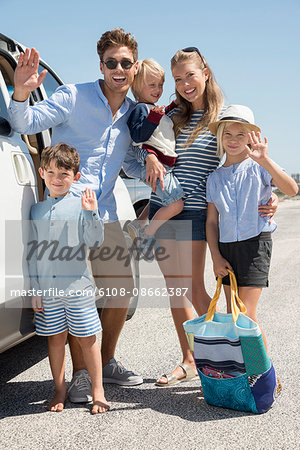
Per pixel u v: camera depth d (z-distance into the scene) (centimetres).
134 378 324
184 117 334
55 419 277
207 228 316
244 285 296
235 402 276
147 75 346
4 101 315
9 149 286
